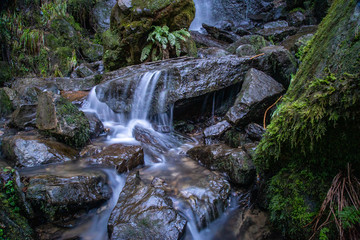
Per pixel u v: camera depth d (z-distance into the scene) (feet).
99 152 11.82
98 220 8.87
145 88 16.05
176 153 13.37
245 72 16.69
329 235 6.14
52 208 8.30
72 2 35.94
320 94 6.25
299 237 7.06
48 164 10.66
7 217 7.36
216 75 15.96
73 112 12.92
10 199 8.23
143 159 12.08
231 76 16.29
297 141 6.97
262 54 16.93
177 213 8.15
